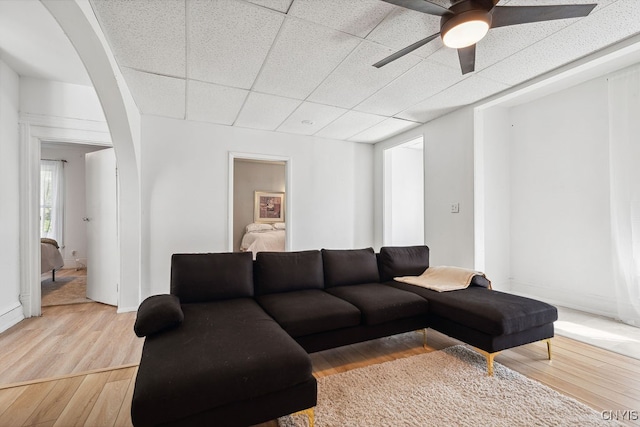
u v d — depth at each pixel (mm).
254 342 1530
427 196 3941
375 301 2283
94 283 3793
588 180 3295
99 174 3770
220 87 2832
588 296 3287
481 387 1825
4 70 2850
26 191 3121
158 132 3572
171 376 1222
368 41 2131
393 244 5742
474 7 1550
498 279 3990
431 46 2195
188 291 2264
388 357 2266
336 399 1712
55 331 2781
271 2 1730
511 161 4098
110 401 1719
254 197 7383
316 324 1993
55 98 3230
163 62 2373
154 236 3533
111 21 1877
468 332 2111
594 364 2119
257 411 1330
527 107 3906
